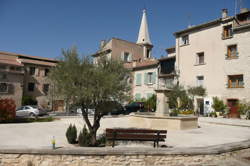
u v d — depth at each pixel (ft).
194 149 21.31
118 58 29.84
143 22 168.76
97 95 24.77
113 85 25.02
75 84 25.25
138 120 45.29
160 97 45.34
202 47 80.48
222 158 21.81
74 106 26.40
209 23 77.77
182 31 87.56
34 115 69.87
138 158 20.13
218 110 69.21
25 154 19.65
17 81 100.73
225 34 74.90
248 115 61.46
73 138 27.45
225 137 33.47
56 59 26.99
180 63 87.92
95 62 27.94
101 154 19.77
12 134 32.96
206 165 20.33
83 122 50.21
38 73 110.42
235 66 69.82
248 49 66.95
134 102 85.81
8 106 46.65
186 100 72.33
